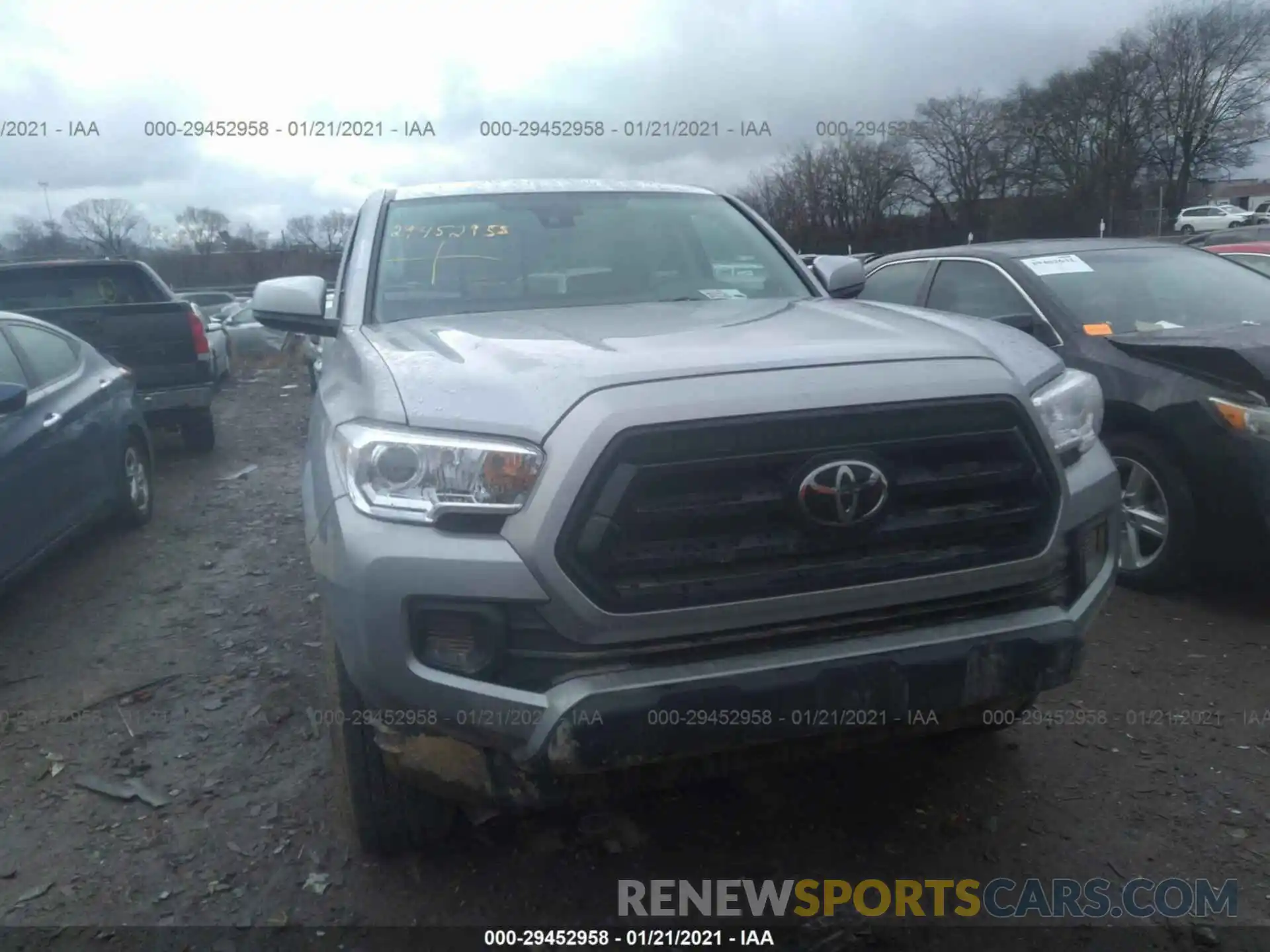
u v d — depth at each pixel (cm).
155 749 380
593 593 237
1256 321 530
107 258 1048
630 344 280
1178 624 457
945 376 261
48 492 545
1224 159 5347
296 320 389
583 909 285
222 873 304
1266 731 365
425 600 243
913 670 255
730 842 313
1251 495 439
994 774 344
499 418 247
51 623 516
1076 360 513
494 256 406
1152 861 298
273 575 581
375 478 253
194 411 933
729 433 242
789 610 249
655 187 471
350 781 290
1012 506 268
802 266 445
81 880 303
